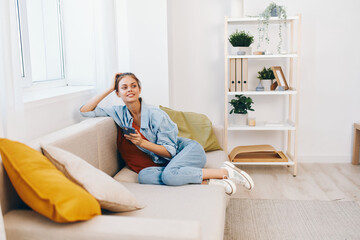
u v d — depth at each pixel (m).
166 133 2.23
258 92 3.37
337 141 3.82
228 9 3.74
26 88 2.34
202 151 2.29
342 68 3.71
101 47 2.73
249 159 3.41
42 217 1.24
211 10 3.76
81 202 1.17
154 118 2.23
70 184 1.22
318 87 3.75
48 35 2.75
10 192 1.34
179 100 3.90
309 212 2.57
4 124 1.58
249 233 2.27
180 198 1.78
